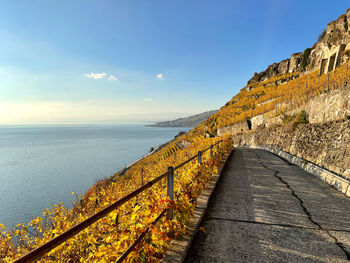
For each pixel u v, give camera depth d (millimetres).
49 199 43656
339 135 7789
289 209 4609
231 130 44688
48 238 3684
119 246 2020
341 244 3211
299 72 59125
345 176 6348
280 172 8695
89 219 1487
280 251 3029
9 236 3598
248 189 6172
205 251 3002
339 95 9320
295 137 12875
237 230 3650
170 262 2494
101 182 9258
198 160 5797
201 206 4500
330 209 4609
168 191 3012
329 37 37969
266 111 33594
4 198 47125
